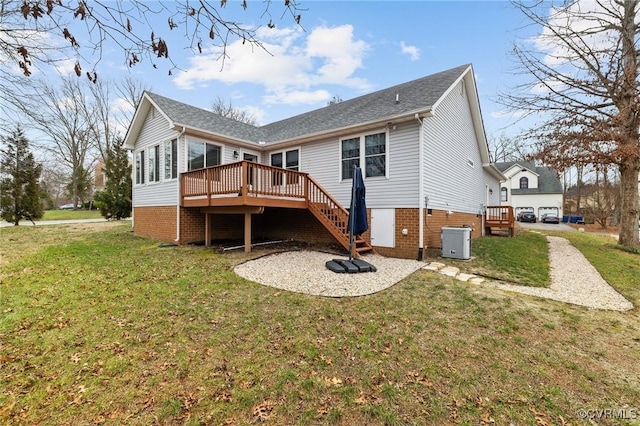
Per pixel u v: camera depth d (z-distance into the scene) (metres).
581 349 3.61
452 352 3.46
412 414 2.48
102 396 2.68
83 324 4.01
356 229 7.46
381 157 9.41
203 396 2.69
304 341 3.65
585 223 29.05
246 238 8.92
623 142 9.72
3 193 14.62
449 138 10.72
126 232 12.52
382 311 4.57
